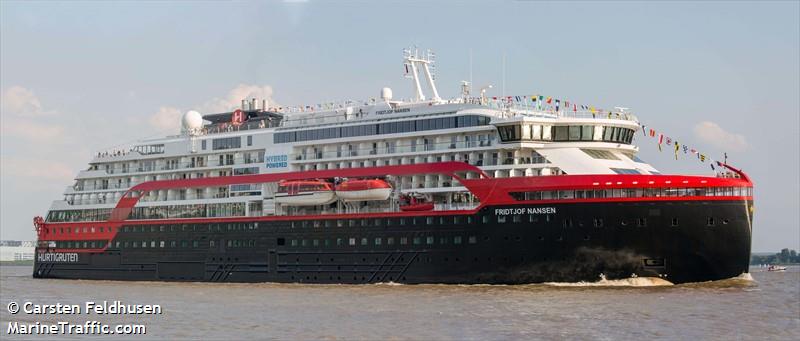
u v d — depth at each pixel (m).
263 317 70.62
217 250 106.00
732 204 83.00
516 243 85.75
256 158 107.81
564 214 83.88
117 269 115.56
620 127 90.31
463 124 92.31
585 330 62.16
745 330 62.38
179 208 110.25
